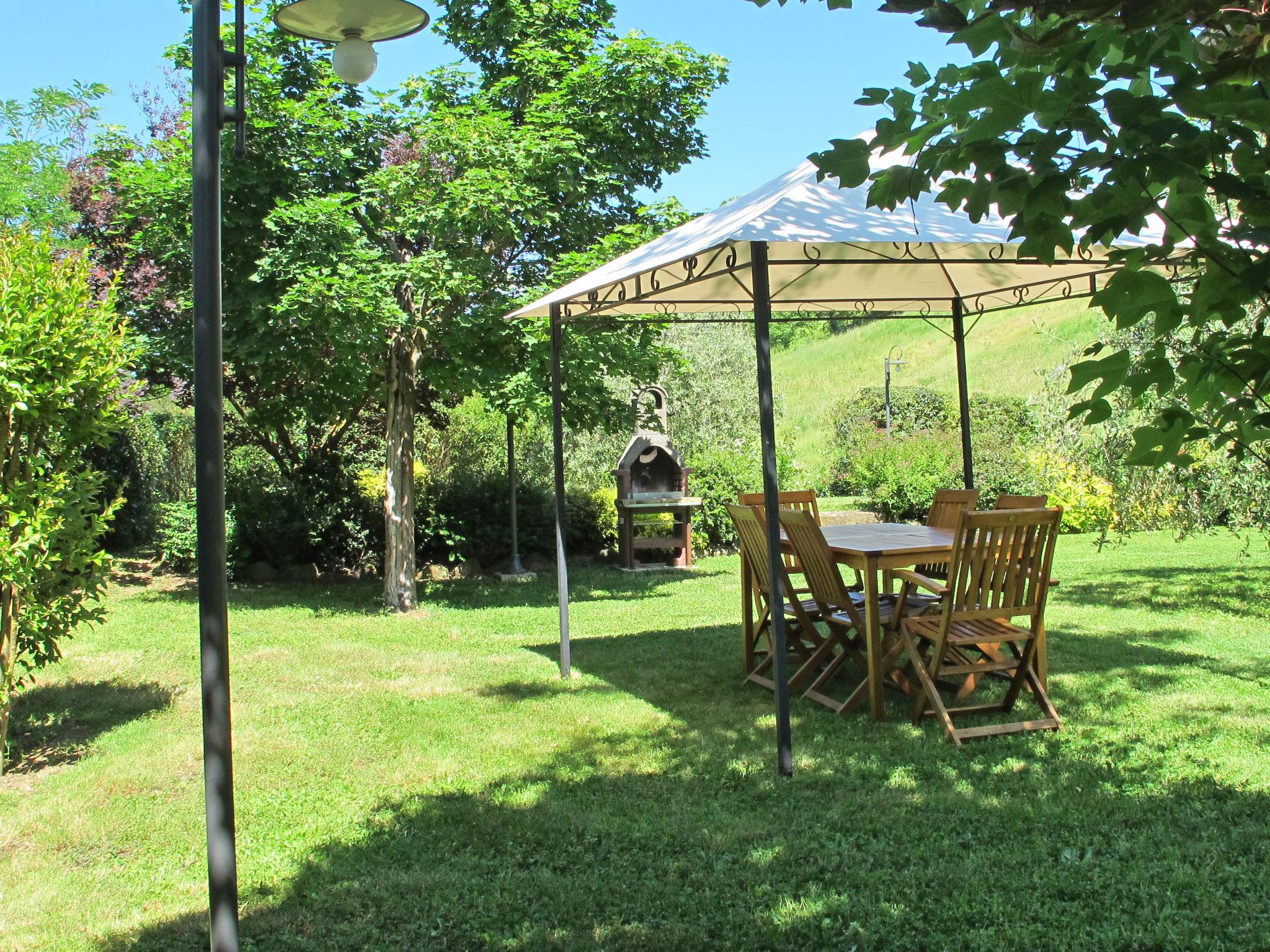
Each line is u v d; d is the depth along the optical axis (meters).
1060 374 9.58
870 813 3.92
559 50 10.80
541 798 4.21
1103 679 6.00
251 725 5.47
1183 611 8.40
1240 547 12.94
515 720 5.50
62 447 5.12
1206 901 3.07
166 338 9.84
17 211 15.19
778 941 2.93
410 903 3.25
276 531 11.95
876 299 8.01
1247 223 1.49
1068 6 1.49
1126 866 3.36
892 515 16.62
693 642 7.75
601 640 7.97
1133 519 8.83
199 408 2.58
